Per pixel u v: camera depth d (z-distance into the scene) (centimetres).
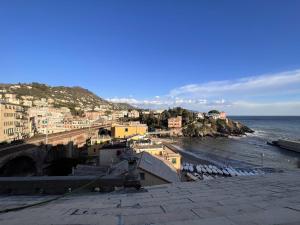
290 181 1723
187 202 1087
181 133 19825
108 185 1541
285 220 694
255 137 19075
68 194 1311
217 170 8100
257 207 912
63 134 10944
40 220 818
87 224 747
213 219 744
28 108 13788
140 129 11175
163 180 2902
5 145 7288
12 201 1276
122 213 889
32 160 7756
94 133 13388
